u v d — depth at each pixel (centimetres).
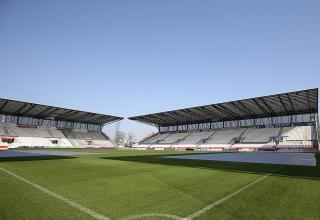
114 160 1944
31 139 6206
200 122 7381
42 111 6169
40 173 1077
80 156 2519
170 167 1390
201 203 552
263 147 5253
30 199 586
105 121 7962
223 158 2425
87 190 697
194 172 1149
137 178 938
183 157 2547
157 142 7656
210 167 1409
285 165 1574
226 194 648
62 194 643
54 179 903
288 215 464
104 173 1091
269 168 1365
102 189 712
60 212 482
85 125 7931
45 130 6838
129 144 10462
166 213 476
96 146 7412
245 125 6400
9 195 630
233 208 511
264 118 6062
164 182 844
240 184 807
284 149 4966
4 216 453
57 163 1611
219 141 6266
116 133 9988
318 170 1258
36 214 468
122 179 909
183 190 701
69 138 7094
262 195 637
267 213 477
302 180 902
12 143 5816
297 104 4762
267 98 4309
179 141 7112
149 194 646
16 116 6338
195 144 6581
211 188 733
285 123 5678
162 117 6944
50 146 6369
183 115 6525
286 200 582
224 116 6506
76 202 559
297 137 5094
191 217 452
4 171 1145
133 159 2108
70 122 7562
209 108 5434
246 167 1421
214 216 457
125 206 527
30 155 2648
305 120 5384
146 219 442
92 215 464
